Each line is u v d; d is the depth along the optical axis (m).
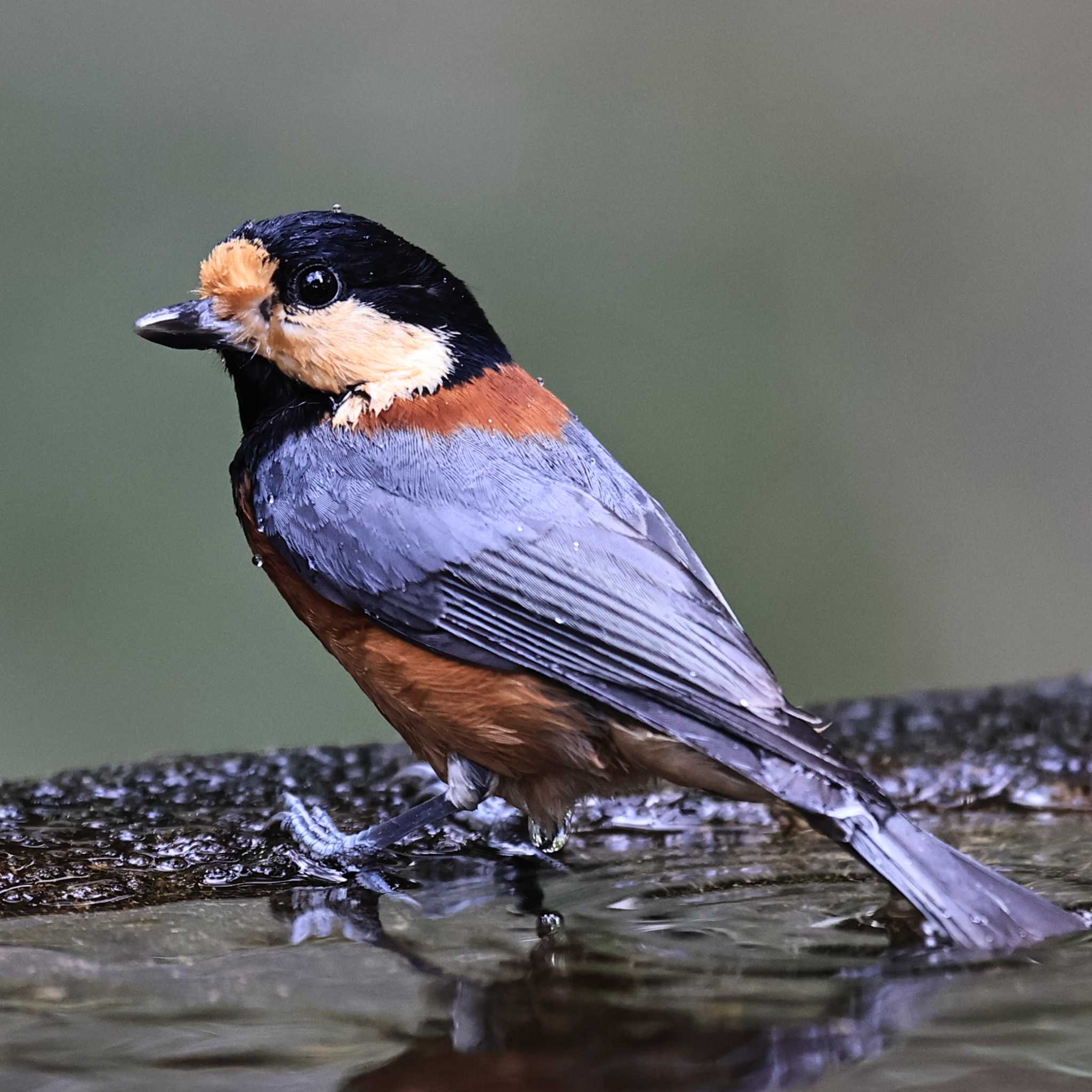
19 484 16.20
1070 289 19.28
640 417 18.05
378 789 9.55
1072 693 11.75
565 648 7.96
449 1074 5.29
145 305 17.02
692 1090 5.18
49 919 7.06
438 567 8.16
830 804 7.23
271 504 8.53
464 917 7.21
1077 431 18.97
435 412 8.48
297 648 16.33
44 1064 5.40
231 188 17.66
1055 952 6.62
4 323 16.55
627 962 6.50
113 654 16.02
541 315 18.22
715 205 18.98
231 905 7.37
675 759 7.96
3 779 9.90
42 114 17.22
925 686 17.83
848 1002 5.98
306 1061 5.42
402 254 8.60
